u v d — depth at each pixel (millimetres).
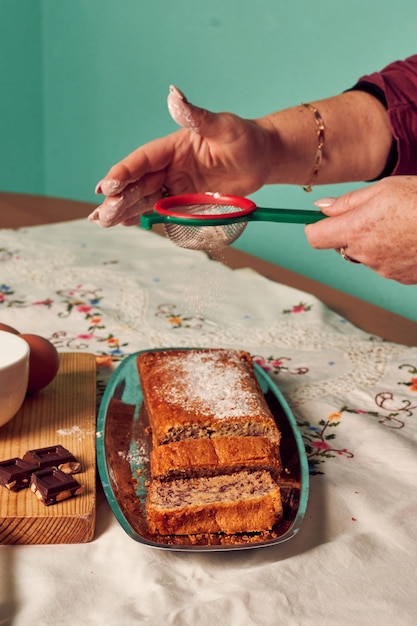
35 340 878
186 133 976
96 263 1418
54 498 678
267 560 650
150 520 665
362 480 771
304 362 1055
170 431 753
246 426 770
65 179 2629
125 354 1056
